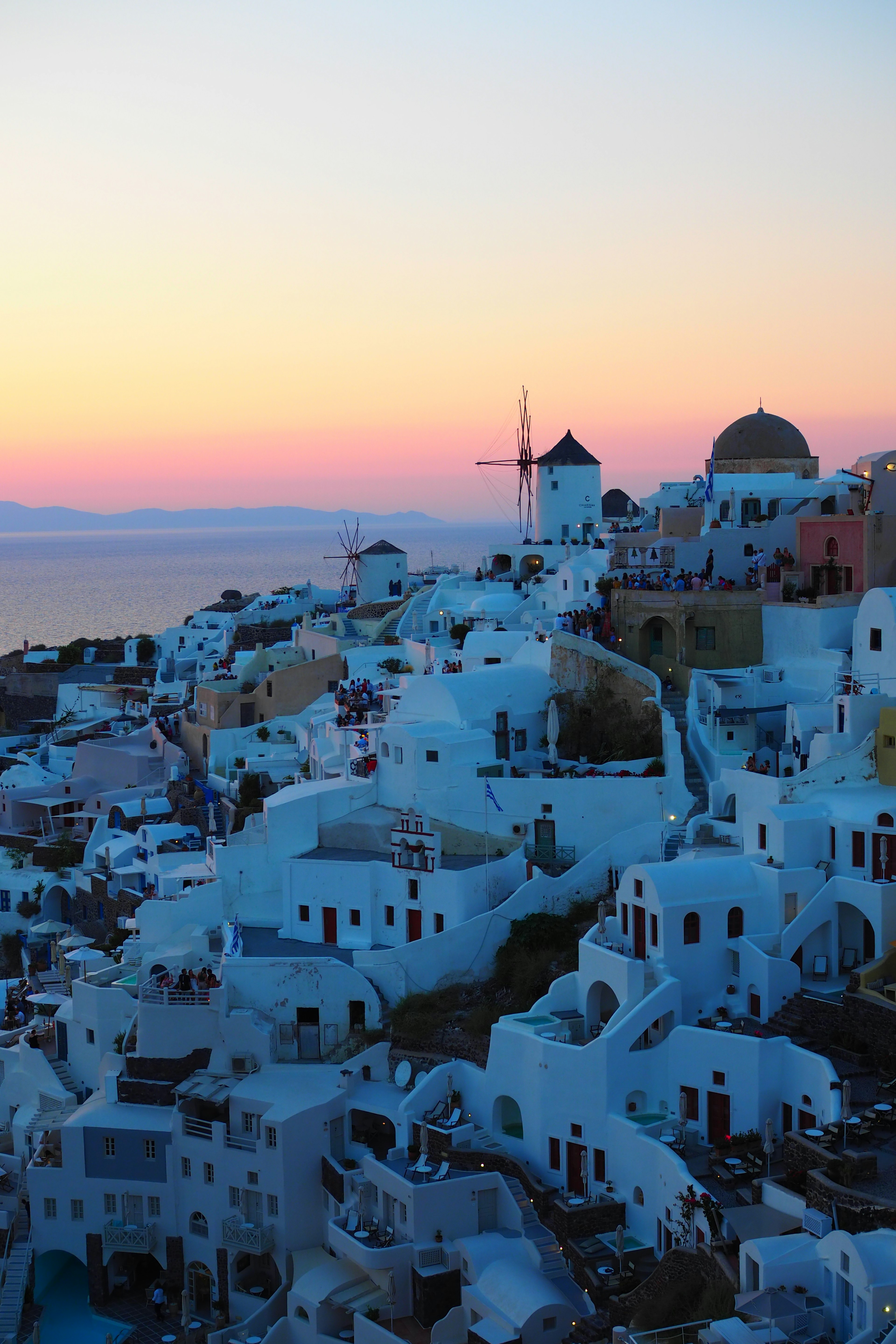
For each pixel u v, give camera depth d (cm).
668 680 8862
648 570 9669
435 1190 5978
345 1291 6075
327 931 7819
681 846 7194
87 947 9244
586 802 7706
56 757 13025
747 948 6284
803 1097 5631
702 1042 5866
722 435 11231
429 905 7494
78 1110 7331
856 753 6950
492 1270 5638
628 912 6538
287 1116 6538
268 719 11994
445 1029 6906
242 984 7294
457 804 7919
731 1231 4962
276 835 8156
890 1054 5644
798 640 8581
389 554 16188
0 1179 7506
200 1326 6738
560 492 14188
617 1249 5534
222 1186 6788
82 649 18462
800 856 6594
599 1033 6312
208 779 11419
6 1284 6875
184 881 8806
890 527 8625
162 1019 7238
